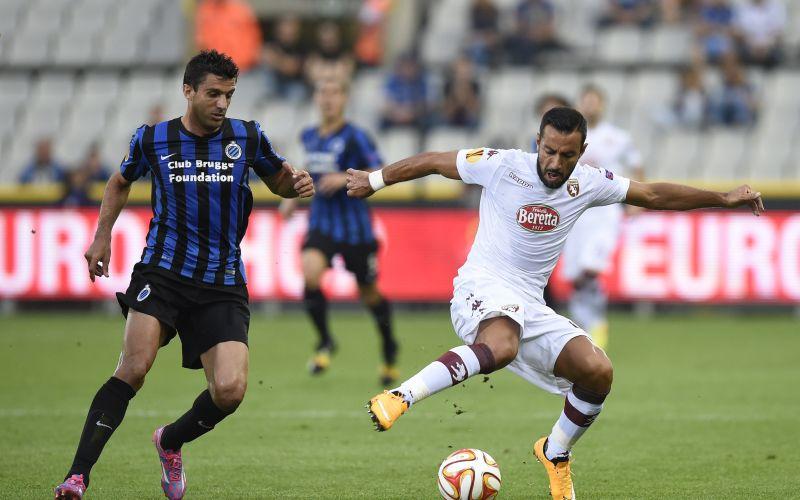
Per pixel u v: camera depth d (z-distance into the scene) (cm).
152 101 7075
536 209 1864
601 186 1891
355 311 5253
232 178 1817
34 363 3822
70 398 3108
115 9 7856
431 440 2514
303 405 2986
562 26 7119
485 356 1762
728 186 5041
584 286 3950
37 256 5194
